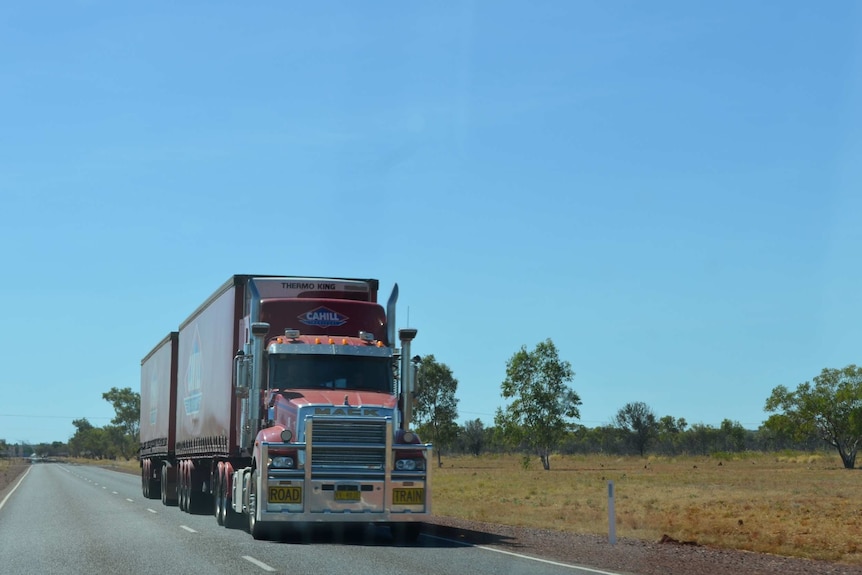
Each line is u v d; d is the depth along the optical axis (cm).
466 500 3634
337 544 1805
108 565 1458
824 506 3161
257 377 1959
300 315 2077
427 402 11294
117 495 4169
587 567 1434
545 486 4922
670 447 14612
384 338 2122
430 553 1634
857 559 1619
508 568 1408
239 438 2130
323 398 1903
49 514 2781
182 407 2902
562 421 8456
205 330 2531
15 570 1410
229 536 1969
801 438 9919
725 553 1692
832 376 9794
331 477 1803
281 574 1331
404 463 1845
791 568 1488
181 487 2969
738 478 5938
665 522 2442
